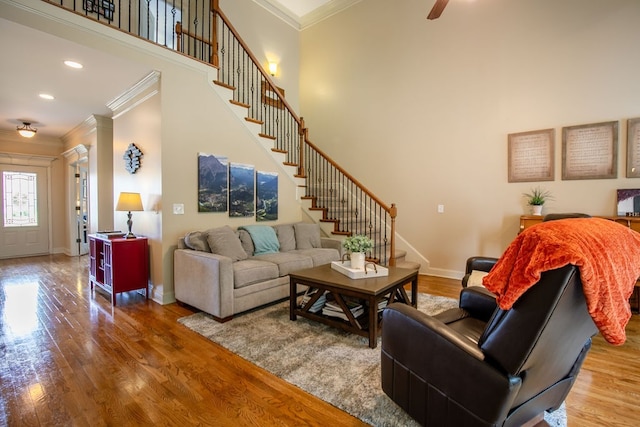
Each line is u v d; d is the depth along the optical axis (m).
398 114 5.32
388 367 1.69
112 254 3.43
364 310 2.85
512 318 1.12
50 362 2.24
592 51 3.71
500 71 4.33
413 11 5.11
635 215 3.41
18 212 6.45
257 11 5.71
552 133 3.96
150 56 3.35
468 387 1.26
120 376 2.06
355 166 5.87
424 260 5.08
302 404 1.79
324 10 6.19
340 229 5.14
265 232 4.16
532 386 1.27
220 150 4.07
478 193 4.55
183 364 2.21
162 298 3.51
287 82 6.22
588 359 2.33
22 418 1.67
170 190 3.54
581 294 1.07
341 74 6.05
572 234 1.06
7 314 3.18
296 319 3.03
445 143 4.82
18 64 3.23
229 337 2.63
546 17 3.98
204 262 3.06
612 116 3.61
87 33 2.90
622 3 3.54
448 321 1.95
